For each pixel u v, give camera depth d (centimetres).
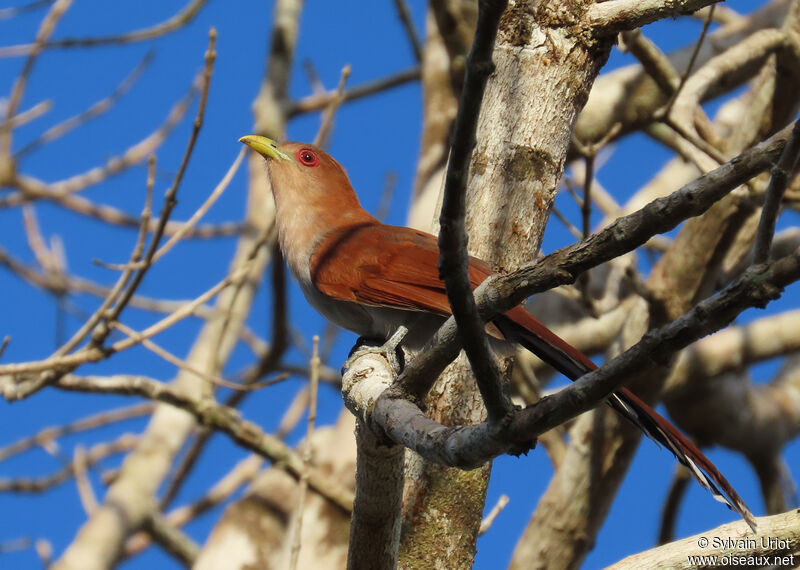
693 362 1469
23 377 1218
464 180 498
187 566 1526
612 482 1241
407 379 620
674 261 1276
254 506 1557
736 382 1567
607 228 539
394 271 923
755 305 462
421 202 1498
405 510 811
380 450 627
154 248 1055
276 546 1516
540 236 835
